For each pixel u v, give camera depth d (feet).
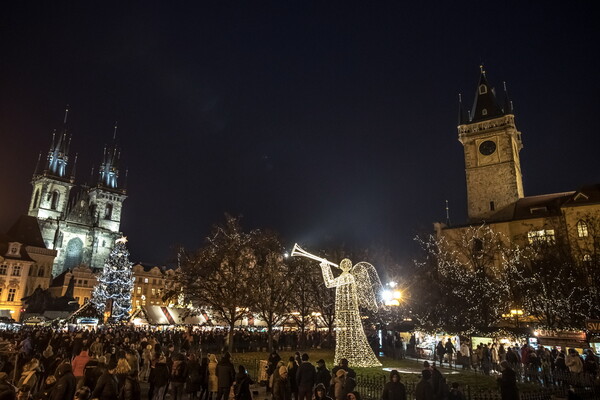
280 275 142.00
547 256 170.50
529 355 81.92
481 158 248.32
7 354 62.34
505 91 251.60
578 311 143.95
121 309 271.90
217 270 133.28
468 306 170.50
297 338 148.77
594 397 60.44
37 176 408.05
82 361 52.70
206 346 123.85
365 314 156.15
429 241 213.87
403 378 71.36
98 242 399.85
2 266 278.87
